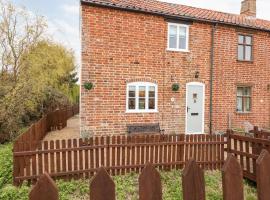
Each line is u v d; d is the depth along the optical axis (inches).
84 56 487.2
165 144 306.0
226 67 604.7
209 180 277.4
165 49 549.6
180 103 563.5
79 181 268.8
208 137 320.2
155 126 534.0
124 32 514.9
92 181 75.8
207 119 587.8
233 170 86.9
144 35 531.2
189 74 570.9
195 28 574.2
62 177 272.7
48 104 818.2
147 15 532.4
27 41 873.5
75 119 978.7
